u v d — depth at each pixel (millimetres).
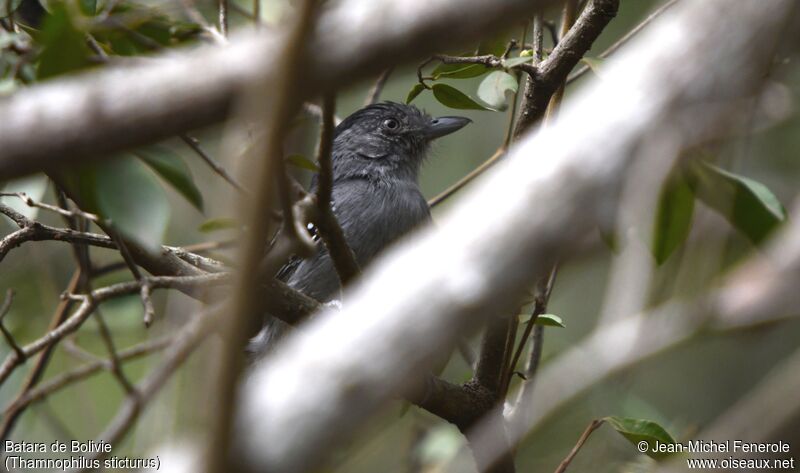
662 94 3129
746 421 7066
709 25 3205
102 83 3119
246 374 9312
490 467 7328
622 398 9438
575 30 7031
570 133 3104
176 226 11898
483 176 9977
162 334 10453
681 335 7539
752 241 8055
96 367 7023
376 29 3076
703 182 7855
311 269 9836
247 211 3102
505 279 2967
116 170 5410
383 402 2914
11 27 7035
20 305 11461
